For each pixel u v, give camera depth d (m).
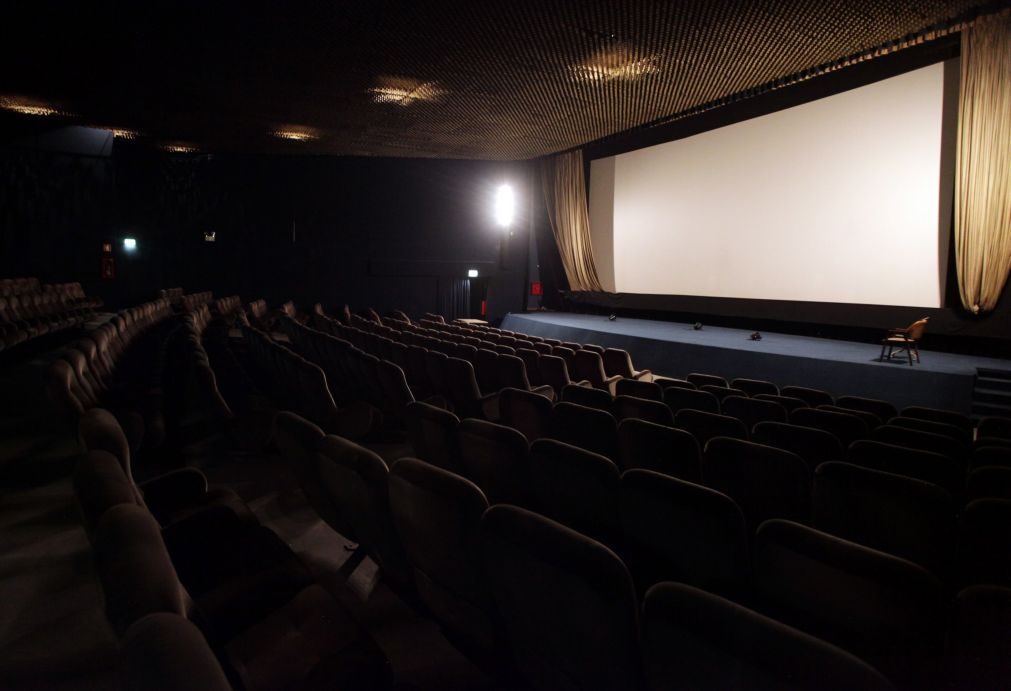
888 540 2.13
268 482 3.89
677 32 6.52
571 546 1.24
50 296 11.50
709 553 1.74
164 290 13.56
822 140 9.08
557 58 7.32
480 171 15.12
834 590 1.41
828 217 9.12
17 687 1.95
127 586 1.02
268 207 14.73
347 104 9.47
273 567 2.01
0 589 2.54
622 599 1.15
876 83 8.35
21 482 3.80
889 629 1.34
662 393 4.74
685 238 11.41
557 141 12.23
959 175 7.36
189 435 4.93
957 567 2.02
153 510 2.47
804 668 0.86
